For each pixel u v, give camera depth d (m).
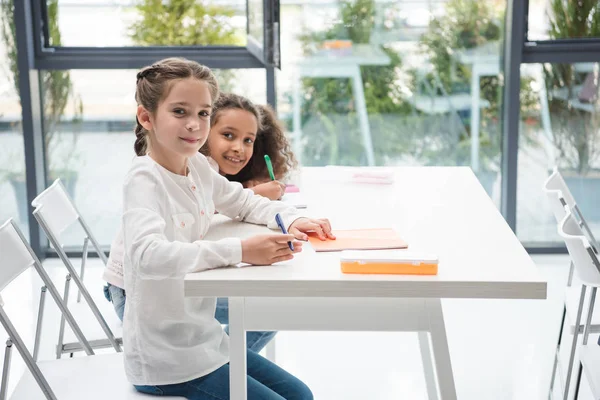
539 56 4.29
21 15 4.22
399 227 2.11
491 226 2.11
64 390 1.99
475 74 4.39
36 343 2.36
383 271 1.70
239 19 4.36
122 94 4.46
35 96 4.38
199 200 2.00
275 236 1.77
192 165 2.09
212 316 1.97
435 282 1.65
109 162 4.54
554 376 2.85
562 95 4.38
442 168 2.94
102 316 2.43
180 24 4.37
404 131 4.48
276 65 3.47
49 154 4.52
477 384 3.05
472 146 4.48
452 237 2.00
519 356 3.29
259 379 2.04
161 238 1.77
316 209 2.33
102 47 4.39
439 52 4.38
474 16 4.32
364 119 4.47
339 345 3.44
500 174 4.51
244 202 2.22
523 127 4.43
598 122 4.39
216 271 1.72
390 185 2.66
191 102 1.91
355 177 2.72
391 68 4.40
